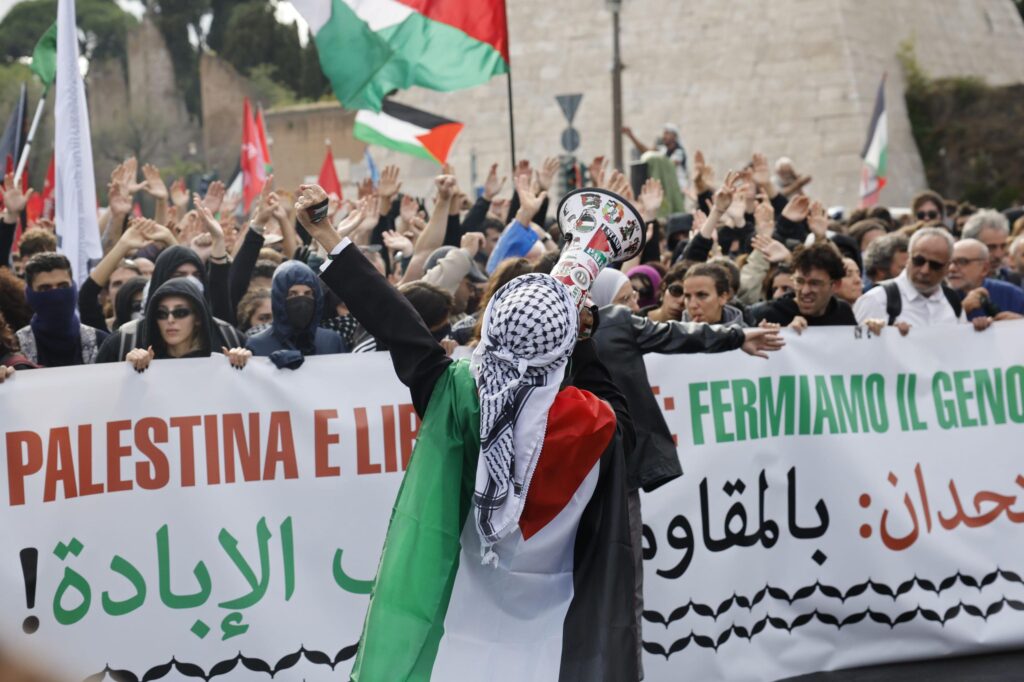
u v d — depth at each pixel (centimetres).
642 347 471
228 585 475
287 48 5919
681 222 1021
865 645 561
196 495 474
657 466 459
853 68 3703
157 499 469
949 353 583
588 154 3866
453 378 355
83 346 577
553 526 345
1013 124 3847
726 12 3859
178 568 470
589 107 3897
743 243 905
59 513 456
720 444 543
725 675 536
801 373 559
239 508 478
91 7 6028
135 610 465
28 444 454
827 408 561
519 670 340
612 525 346
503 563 346
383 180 852
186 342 526
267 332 576
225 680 474
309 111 4138
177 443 473
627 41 3934
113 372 468
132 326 545
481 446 342
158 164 5388
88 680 457
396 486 493
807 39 3744
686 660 531
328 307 707
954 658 570
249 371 483
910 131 3853
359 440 491
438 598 340
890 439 571
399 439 495
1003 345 589
